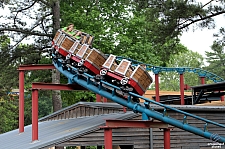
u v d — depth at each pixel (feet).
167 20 77.56
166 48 86.74
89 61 53.72
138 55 123.34
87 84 53.52
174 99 98.32
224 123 59.21
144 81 48.60
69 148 141.79
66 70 60.08
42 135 57.57
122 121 41.27
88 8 126.82
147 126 43.42
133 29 129.18
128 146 56.44
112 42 121.19
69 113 79.20
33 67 64.85
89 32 118.21
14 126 168.55
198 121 57.67
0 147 59.88
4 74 99.55
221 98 93.76
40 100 209.15
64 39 60.54
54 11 99.50
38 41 98.78
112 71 49.57
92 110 71.82
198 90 85.35
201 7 75.56
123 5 128.26
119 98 49.57
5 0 92.43
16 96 138.10
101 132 49.85
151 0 78.28
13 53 96.37
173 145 55.57
